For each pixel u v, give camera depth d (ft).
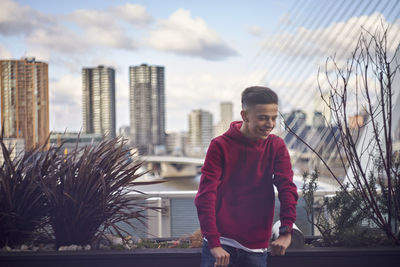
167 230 8.69
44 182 5.08
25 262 4.47
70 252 4.56
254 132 3.83
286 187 4.05
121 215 5.38
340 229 5.50
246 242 3.99
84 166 4.99
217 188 4.02
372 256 4.63
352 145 5.61
